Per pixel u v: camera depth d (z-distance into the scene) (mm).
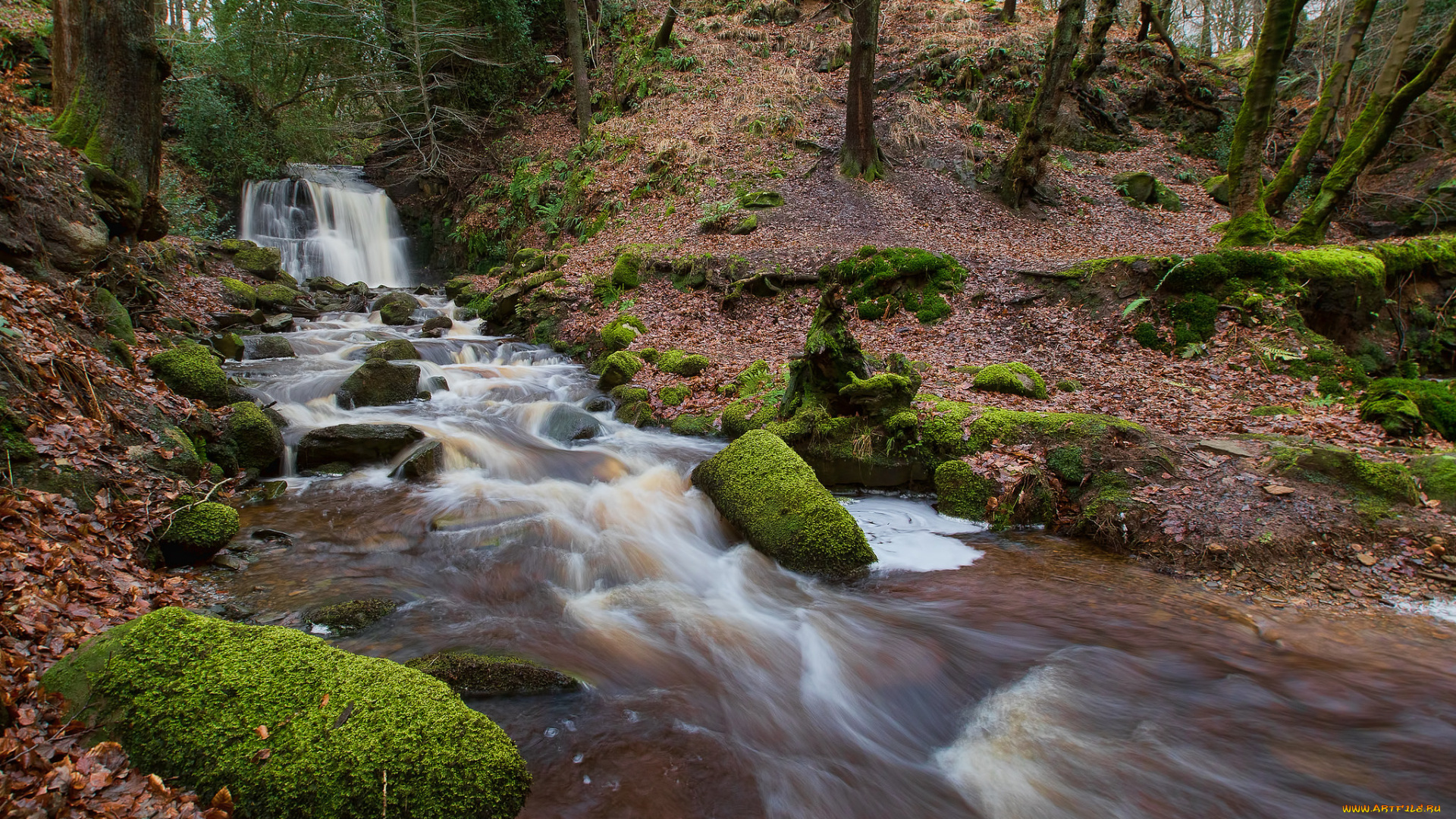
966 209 17094
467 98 23391
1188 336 9945
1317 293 10078
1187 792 3277
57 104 9031
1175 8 33688
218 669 2900
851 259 12820
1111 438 6648
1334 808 3148
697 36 22953
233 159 18906
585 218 18547
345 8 20219
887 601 5176
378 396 9039
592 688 3908
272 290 13711
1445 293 11375
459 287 17047
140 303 8625
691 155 18359
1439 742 3547
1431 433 7266
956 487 6852
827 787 3318
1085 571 5609
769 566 5773
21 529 3979
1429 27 19625
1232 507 5816
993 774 3445
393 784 2613
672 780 3262
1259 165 13156
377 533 5812
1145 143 21547
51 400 5035
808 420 7543
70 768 2506
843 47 21875
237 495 6383
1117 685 4117
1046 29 22406
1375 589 5059
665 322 12656
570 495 6918
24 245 6715
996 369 8805
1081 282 11172
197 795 2535
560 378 11172
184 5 23625
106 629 3523
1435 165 19500
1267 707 3879
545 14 25109
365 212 21906
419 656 4023
